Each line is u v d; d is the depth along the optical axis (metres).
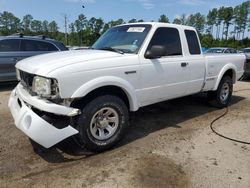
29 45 8.41
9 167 3.45
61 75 3.38
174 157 3.81
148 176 3.30
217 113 6.07
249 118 5.73
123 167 3.50
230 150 4.10
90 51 4.28
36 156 3.76
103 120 3.88
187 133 4.76
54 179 3.20
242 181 3.27
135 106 4.22
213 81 5.98
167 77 4.70
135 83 4.18
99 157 3.78
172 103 6.78
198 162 3.69
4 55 7.91
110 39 4.88
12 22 73.88
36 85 3.55
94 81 3.63
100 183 3.14
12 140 4.25
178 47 5.01
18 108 3.95
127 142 4.30
